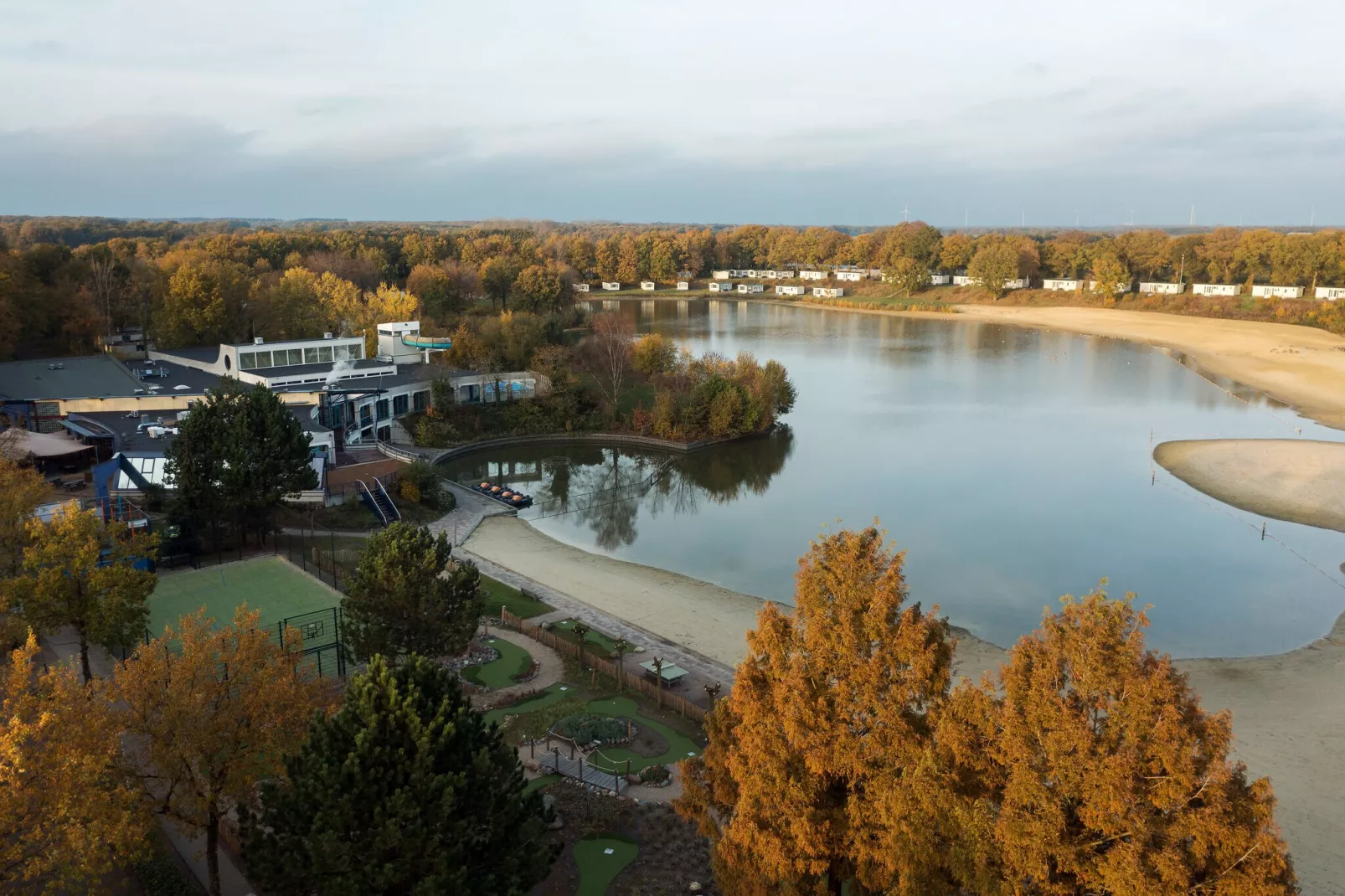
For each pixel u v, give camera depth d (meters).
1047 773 23.59
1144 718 22.45
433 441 116.06
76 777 25.12
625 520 93.19
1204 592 71.38
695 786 32.38
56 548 41.41
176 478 66.94
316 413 98.50
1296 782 44.19
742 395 126.25
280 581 61.31
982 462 112.81
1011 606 68.69
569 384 130.00
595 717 46.69
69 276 144.88
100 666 47.97
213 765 29.83
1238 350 196.00
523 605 64.88
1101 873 22.33
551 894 33.28
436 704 28.72
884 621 26.50
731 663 57.56
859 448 121.75
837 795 28.27
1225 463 108.06
